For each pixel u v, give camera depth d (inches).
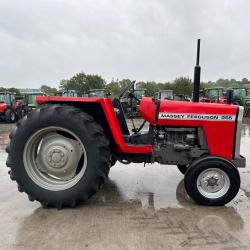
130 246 112.7
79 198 145.9
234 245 114.0
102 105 148.4
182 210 146.5
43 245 113.9
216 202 150.2
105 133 157.5
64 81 1814.7
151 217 138.2
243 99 823.1
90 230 125.3
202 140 161.6
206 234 122.2
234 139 161.0
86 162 144.9
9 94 745.0
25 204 154.0
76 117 143.6
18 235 121.6
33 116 145.6
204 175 150.8
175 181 193.0
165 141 164.1
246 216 139.8
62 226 129.0
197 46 168.1
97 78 1793.8
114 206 151.2
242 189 179.6
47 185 147.9
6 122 721.6
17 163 147.4
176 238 118.9
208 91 869.8
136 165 233.3
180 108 160.7
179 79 1391.5
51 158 149.3
